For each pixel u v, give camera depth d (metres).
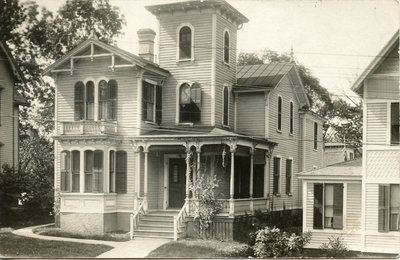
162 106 31.23
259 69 35.19
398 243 23.73
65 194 28.22
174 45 31.42
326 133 57.25
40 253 22.47
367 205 24.22
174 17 31.53
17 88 45.88
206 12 30.88
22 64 45.97
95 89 29.52
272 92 33.44
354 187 24.75
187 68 31.05
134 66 28.62
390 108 24.19
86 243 24.56
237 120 33.06
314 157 41.22
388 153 24.14
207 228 26.55
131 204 28.53
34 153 42.62
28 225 30.09
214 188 28.69
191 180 28.92
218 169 29.14
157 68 30.12
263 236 24.11
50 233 26.98
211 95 30.45
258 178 32.34
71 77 30.09
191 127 30.39
